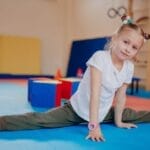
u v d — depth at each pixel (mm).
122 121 1720
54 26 6926
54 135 1386
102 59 1447
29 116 1477
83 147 1201
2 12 6520
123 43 1411
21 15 6672
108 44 1552
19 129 1445
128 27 1418
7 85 4469
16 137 1319
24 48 6375
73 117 1576
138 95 4031
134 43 1399
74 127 1578
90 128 1378
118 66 1492
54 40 6934
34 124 1469
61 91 2613
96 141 1298
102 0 6090
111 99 1563
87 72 1534
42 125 1494
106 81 1466
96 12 6238
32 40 6441
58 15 6938
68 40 6812
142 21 4934
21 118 1449
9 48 6277
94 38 5734
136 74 5188
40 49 6703
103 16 6070
